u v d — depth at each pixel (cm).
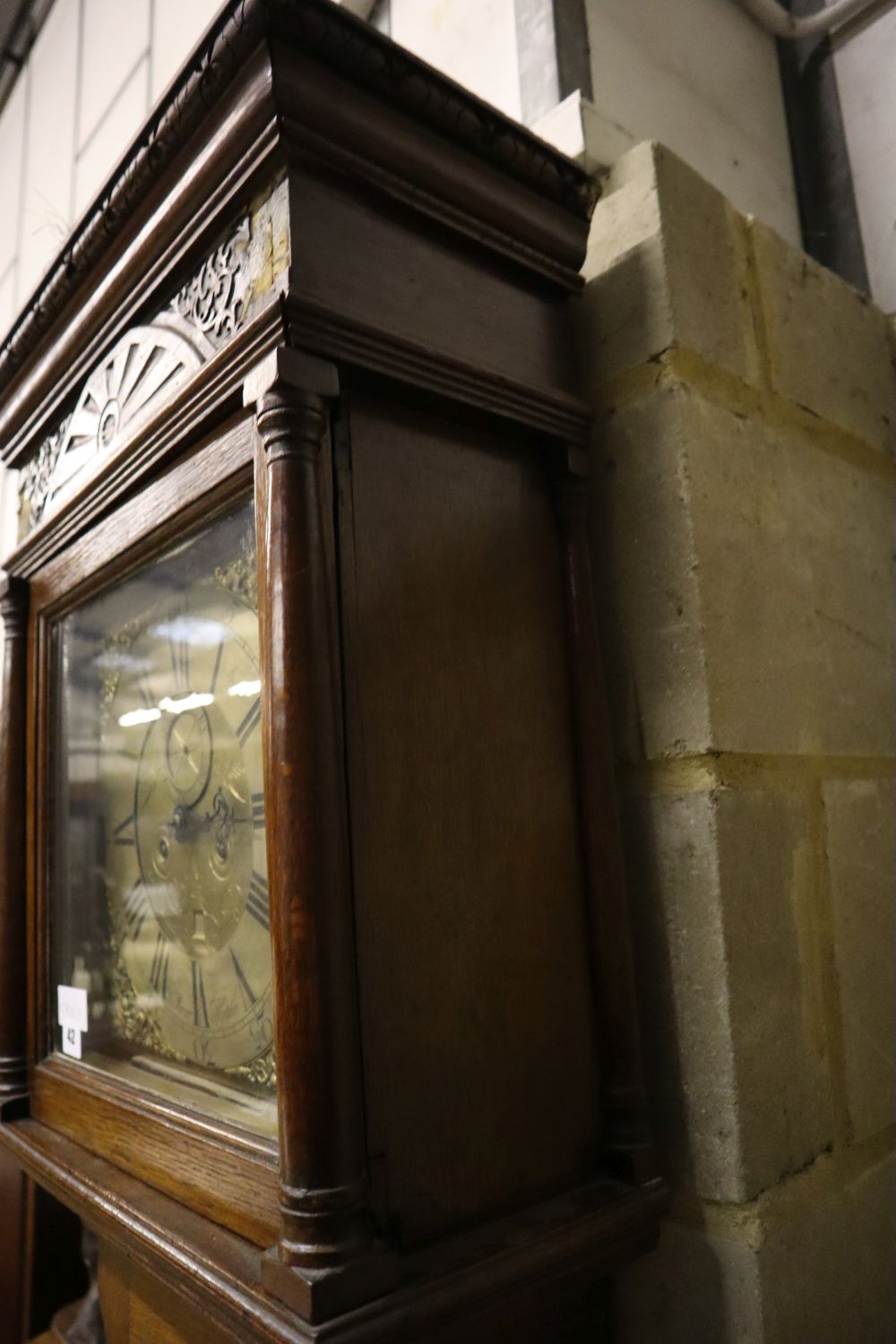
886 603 94
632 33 100
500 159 68
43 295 81
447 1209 56
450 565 65
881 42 117
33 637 94
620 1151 65
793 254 91
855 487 93
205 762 70
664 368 75
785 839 75
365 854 56
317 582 55
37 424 91
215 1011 67
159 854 76
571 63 92
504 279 73
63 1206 109
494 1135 60
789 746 77
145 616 79
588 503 75
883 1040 80
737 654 73
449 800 62
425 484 65
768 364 84
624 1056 67
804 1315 67
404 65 61
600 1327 70
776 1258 65
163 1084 71
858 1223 74
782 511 82
